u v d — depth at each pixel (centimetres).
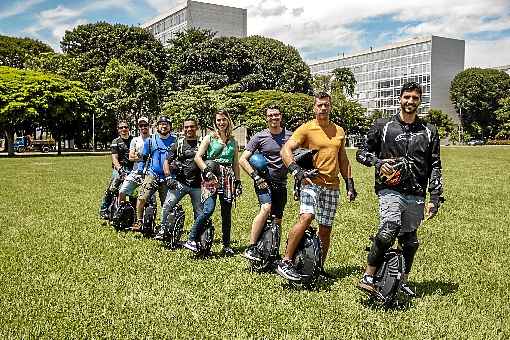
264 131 674
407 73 11950
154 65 6481
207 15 10581
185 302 540
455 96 10588
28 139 6494
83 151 6125
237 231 934
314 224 962
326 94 595
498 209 1212
